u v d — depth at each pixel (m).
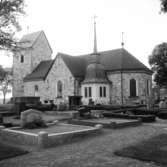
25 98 31.94
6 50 19.03
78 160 7.43
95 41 38.22
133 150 8.14
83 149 9.05
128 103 34.09
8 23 18.06
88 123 15.91
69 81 36.53
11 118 21.08
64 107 27.86
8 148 9.06
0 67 48.31
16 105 24.83
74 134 10.95
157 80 40.25
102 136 11.96
